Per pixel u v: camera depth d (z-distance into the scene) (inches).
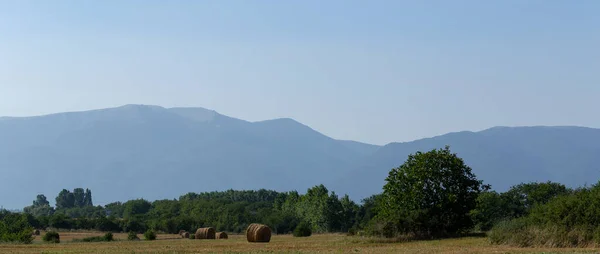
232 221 5861.2
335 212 5418.3
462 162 2731.3
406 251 1793.8
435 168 2684.5
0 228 3218.5
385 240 2470.5
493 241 2071.9
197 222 5802.2
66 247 2325.3
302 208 5615.2
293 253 1774.1
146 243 2763.3
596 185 2431.1
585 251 1656.0
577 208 1918.1
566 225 1925.4
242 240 3181.6
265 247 2161.7
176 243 2728.8
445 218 2642.7
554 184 3553.2
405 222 2539.4
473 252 1706.4
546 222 1991.9
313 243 2463.1
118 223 5492.1
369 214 5088.6
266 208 6801.2
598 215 1875.0
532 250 1745.8
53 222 5452.8
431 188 2682.1
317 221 5393.7
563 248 1809.8
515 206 3312.0
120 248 2170.3
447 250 1813.5
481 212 3139.8
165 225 5467.5
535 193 3486.7
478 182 2726.4
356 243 2390.5
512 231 2034.9
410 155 2795.3
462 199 2672.2
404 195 2684.5
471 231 2923.2
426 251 1779.0
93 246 2413.9
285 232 5570.9
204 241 3031.5
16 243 2982.3
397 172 2760.8
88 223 5452.8
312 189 5841.5
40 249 2160.4
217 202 6727.4
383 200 2768.2
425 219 2556.6
